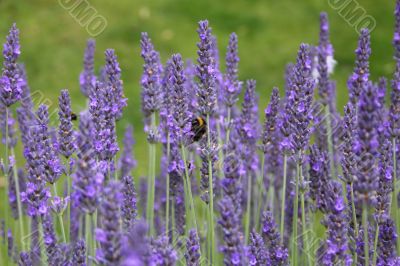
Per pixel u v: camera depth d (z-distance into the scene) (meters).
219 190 5.52
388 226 4.41
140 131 10.59
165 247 3.23
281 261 4.48
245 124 5.29
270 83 12.10
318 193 4.73
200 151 4.49
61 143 4.22
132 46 13.07
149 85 4.83
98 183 3.19
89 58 6.33
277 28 14.20
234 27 14.24
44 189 4.27
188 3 15.02
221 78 5.83
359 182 3.64
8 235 5.76
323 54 5.75
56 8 14.12
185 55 12.76
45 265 4.38
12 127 5.57
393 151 4.61
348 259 3.88
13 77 4.71
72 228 5.91
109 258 2.95
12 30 4.64
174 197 5.29
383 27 13.65
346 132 4.26
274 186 6.09
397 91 4.44
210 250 4.68
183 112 4.48
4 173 5.09
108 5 14.52
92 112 4.34
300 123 4.43
